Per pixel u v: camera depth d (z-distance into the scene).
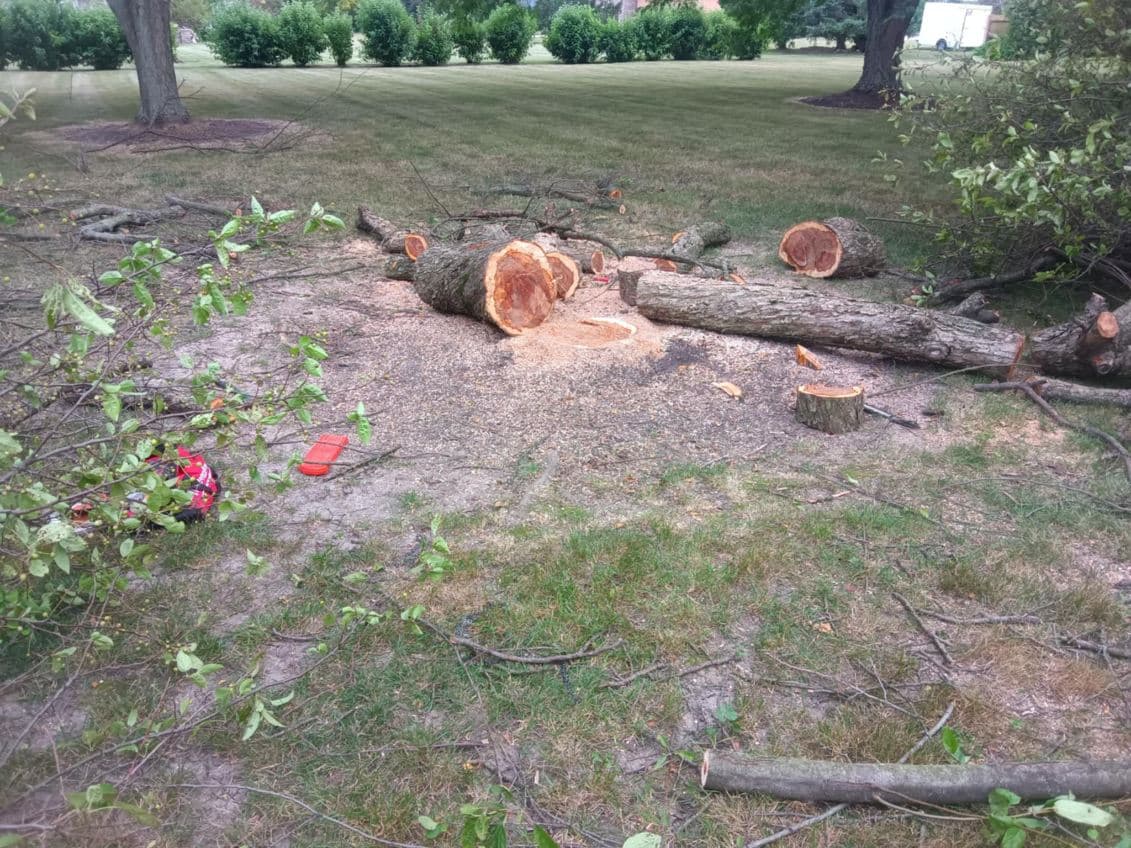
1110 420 4.96
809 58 38.44
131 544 2.71
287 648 3.15
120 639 3.15
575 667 3.06
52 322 2.44
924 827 2.46
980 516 4.04
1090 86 6.40
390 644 3.16
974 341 5.37
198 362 5.65
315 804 2.52
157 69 15.97
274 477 2.99
